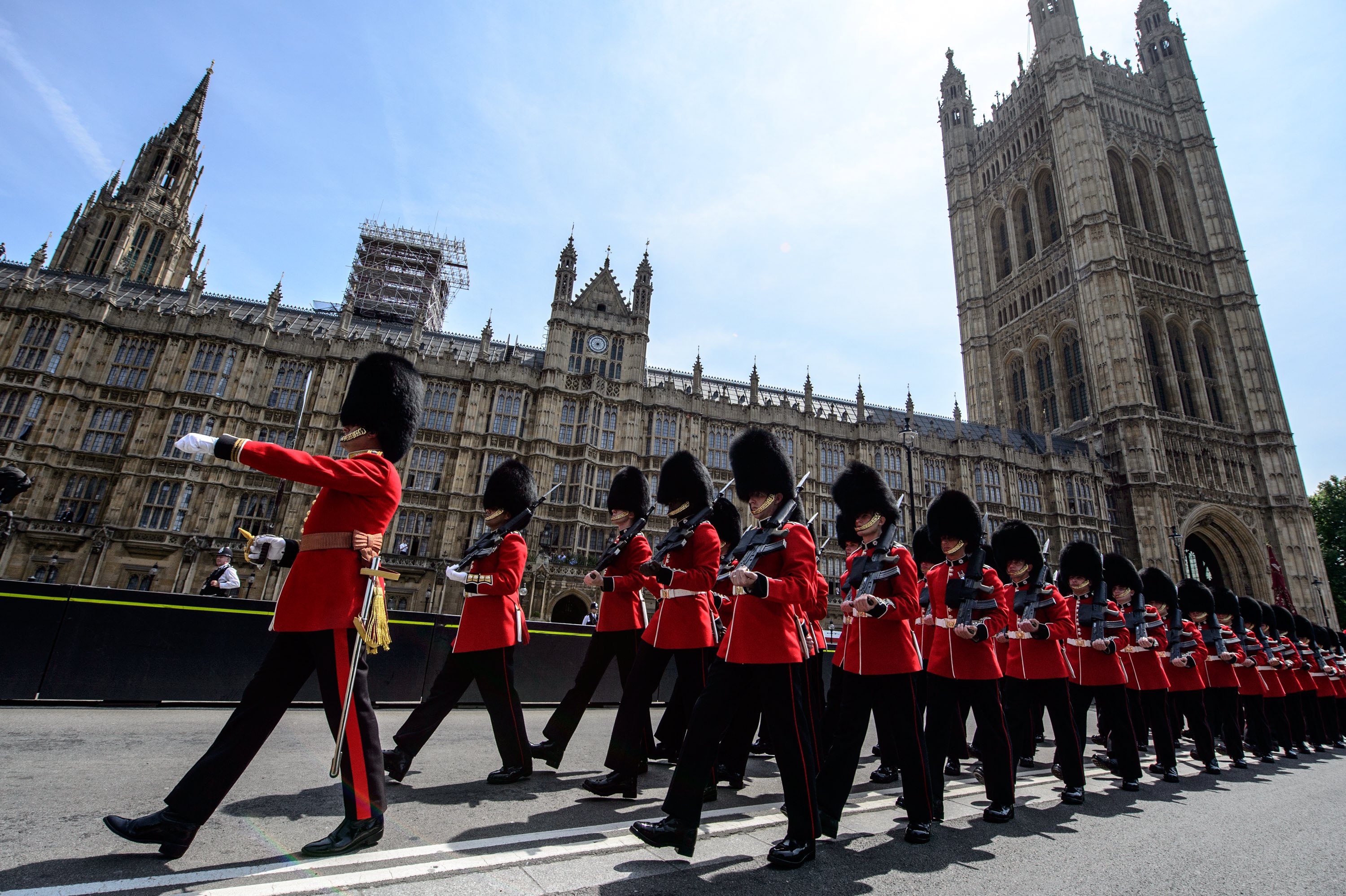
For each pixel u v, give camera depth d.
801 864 5.26
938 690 7.61
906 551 7.07
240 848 4.86
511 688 7.74
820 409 52.44
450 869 4.57
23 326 37.22
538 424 41.91
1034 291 79.06
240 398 38.50
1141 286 71.25
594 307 47.00
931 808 6.43
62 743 8.24
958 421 55.28
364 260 55.97
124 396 37.75
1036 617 9.35
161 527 35.31
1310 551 63.94
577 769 8.87
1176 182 79.56
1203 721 12.21
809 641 6.78
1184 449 65.38
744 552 6.02
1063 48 78.50
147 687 11.92
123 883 4.02
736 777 8.41
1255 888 5.39
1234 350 72.25
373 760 4.98
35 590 11.41
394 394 5.61
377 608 5.12
